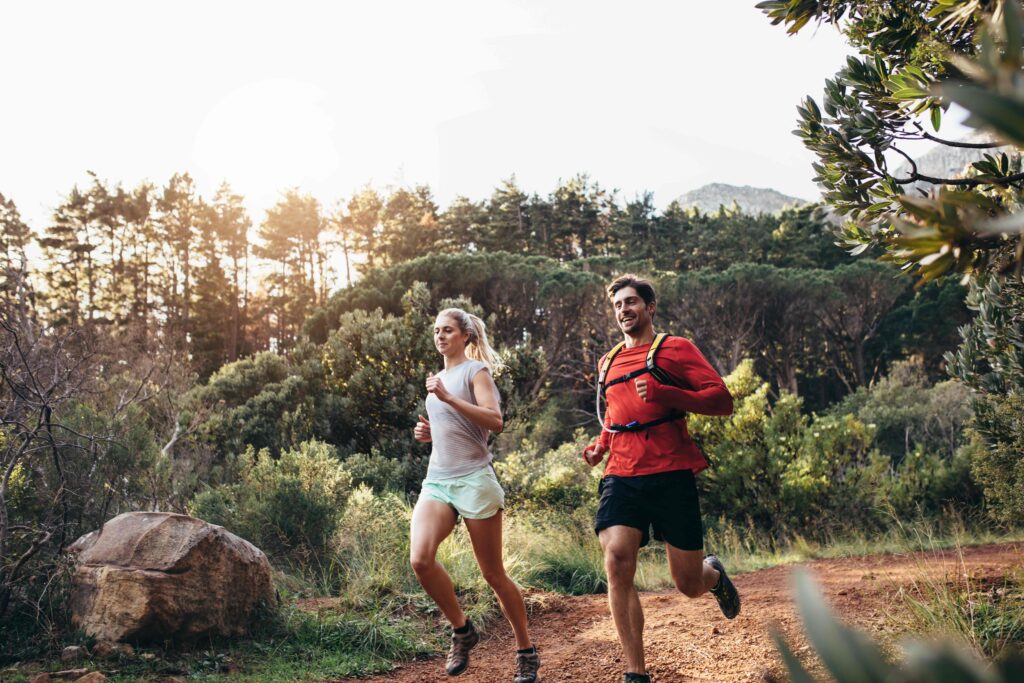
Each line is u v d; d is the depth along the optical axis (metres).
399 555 6.41
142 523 4.69
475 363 3.88
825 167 3.33
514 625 3.80
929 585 4.22
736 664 3.81
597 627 5.24
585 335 27.72
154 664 4.13
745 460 11.83
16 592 4.36
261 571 4.95
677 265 51.31
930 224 0.83
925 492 12.33
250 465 8.68
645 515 3.41
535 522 9.58
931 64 3.01
